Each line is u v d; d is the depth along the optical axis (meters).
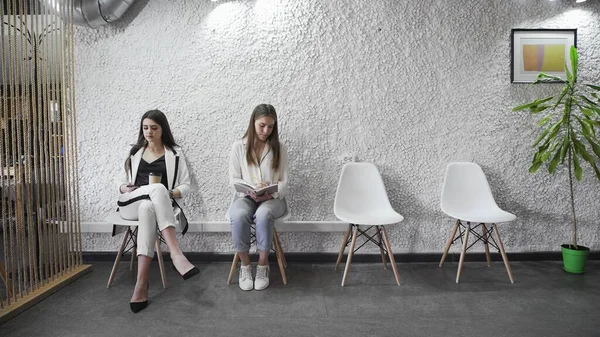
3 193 2.02
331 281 2.46
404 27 2.79
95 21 2.54
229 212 2.37
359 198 2.67
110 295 2.23
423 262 2.84
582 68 2.81
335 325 1.87
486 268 2.69
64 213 2.52
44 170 2.32
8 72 2.25
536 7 2.79
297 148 2.82
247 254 2.32
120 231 2.46
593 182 2.84
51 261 2.35
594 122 2.45
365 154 2.82
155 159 2.48
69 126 2.82
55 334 1.77
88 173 2.85
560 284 2.39
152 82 2.80
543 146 2.56
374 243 2.84
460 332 1.80
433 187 2.84
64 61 2.43
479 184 2.72
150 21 2.79
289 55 2.79
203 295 2.23
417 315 1.97
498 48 2.80
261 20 2.78
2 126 2.03
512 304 2.10
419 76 2.80
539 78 2.62
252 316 1.96
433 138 2.82
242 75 2.80
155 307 2.06
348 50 2.79
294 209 2.84
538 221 2.87
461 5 2.78
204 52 2.79
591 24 2.80
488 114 2.82
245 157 2.49
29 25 2.47
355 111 2.81
